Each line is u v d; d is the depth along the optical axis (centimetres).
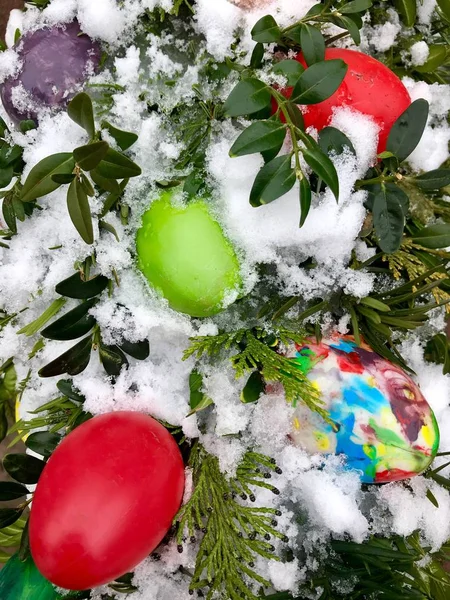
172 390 19
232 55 18
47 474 16
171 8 18
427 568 20
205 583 17
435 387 22
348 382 17
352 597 18
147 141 18
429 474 20
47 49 17
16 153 18
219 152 18
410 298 19
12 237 19
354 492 19
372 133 18
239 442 19
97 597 19
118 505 15
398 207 17
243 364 17
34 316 20
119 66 18
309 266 19
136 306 19
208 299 17
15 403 23
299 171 16
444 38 21
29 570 18
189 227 17
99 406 19
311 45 17
